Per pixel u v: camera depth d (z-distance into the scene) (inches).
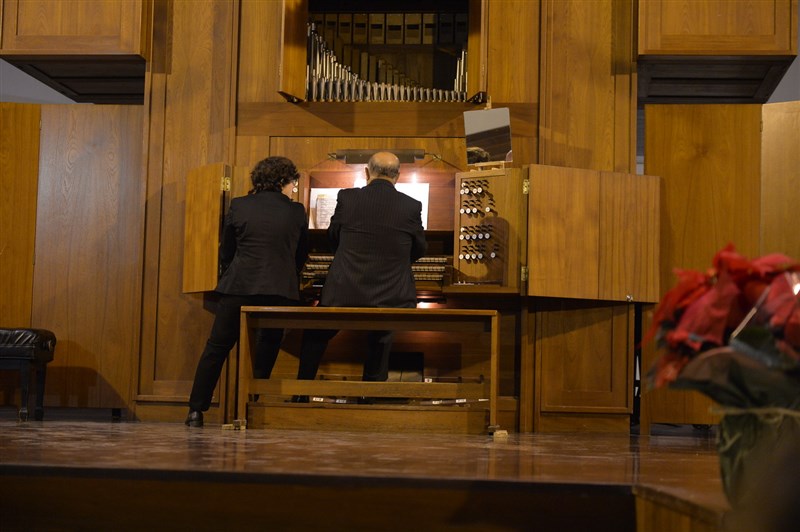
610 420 225.9
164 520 114.2
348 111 238.2
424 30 255.3
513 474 117.3
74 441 155.6
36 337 222.4
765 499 92.1
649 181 227.0
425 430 199.0
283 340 237.1
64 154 243.4
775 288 86.7
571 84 234.4
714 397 92.3
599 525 111.1
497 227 224.5
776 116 232.8
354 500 111.9
